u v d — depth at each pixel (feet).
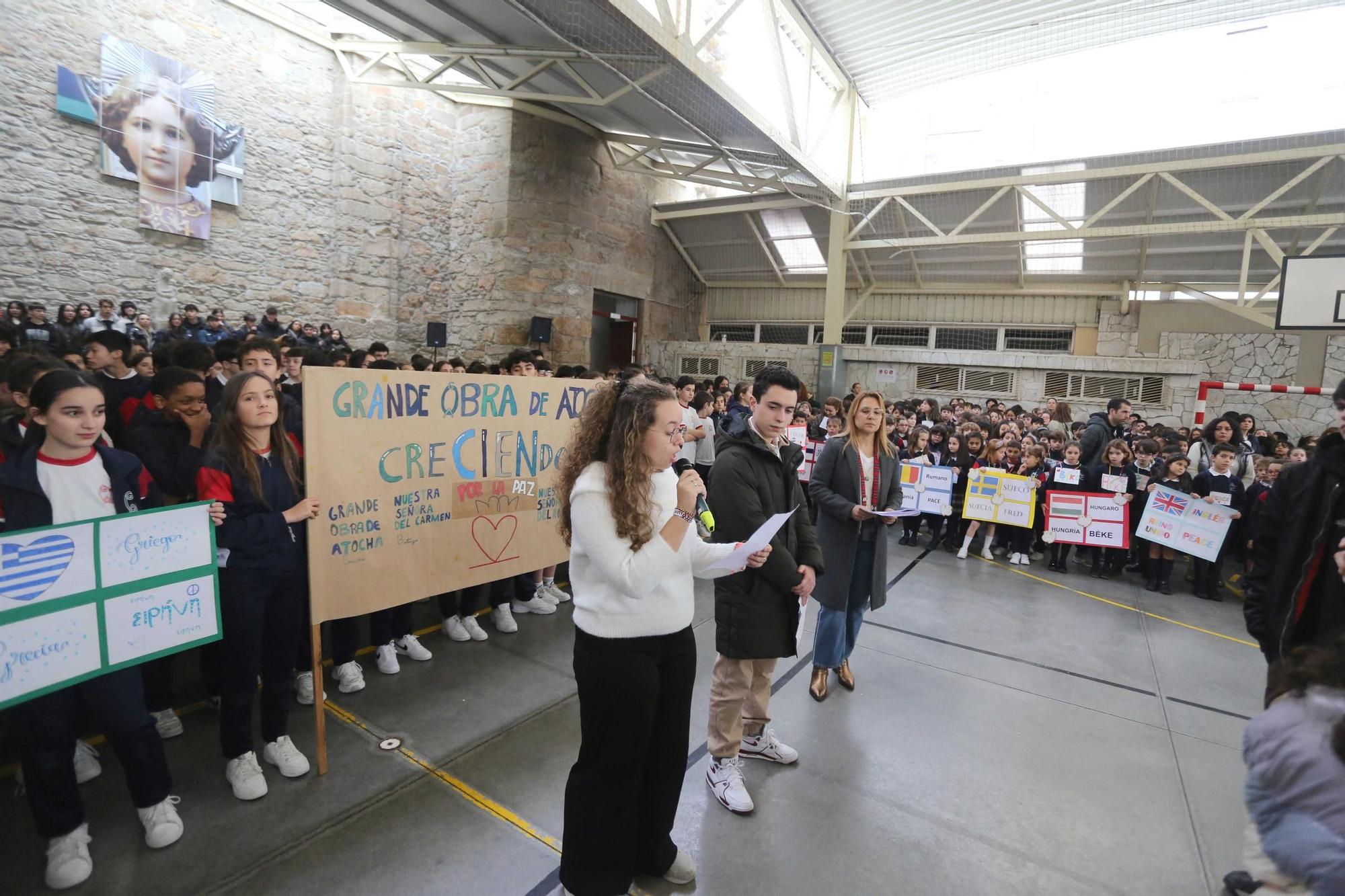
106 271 30.37
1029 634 14.56
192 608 7.07
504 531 11.09
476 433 10.46
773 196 48.42
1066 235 38.27
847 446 10.86
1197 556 17.38
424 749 9.08
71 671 6.17
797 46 37.99
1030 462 20.31
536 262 45.09
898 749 9.71
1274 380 40.96
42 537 5.94
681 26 28.53
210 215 33.76
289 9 36.06
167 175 31.86
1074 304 50.03
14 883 6.48
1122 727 10.61
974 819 8.18
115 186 30.40
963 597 17.01
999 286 51.49
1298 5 29.71
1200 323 46.21
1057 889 7.05
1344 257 22.09
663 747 6.32
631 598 5.87
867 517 10.34
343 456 8.61
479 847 7.27
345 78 38.73
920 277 53.11
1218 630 15.37
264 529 7.62
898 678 12.09
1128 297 47.60
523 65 33.22
